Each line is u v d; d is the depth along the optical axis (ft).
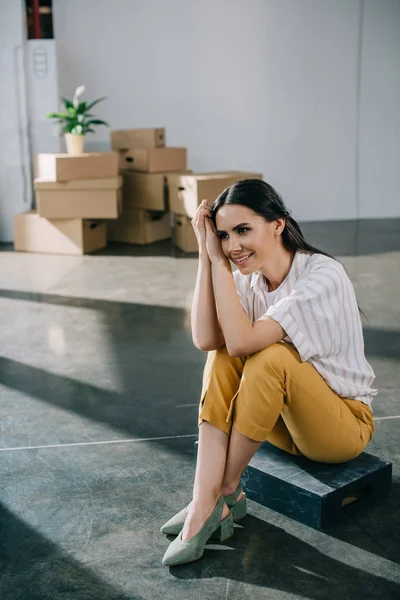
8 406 8.72
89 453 7.39
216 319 5.86
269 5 23.16
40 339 11.53
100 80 22.50
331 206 25.20
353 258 17.79
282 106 23.99
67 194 18.52
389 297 13.84
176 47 22.75
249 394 5.33
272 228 5.55
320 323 5.52
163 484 6.71
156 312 13.09
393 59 24.54
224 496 5.74
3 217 21.50
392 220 24.91
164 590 5.11
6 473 6.97
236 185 5.50
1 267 17.49
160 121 23.18
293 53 23.71
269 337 5.40
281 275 5.85
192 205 18.20
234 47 23.17
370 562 5.41
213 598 5.01
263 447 6.58
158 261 17.88
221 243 5.65
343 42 24.03
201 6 22.67
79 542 5.75
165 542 5.74
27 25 21.40
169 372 9.90
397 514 6.08
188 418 8.29
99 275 16.34
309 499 5.82
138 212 20.21
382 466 6.17
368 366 6.05
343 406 5.76
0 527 5.98
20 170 21.26
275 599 4.99
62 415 8.43
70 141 19.21
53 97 20.99
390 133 25.11
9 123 20.95
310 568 5.34
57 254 19.07
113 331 11.93
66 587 5.16
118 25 22.25
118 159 19.71
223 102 23.49
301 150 24.49
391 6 24.14
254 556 5.50
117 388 9.30
